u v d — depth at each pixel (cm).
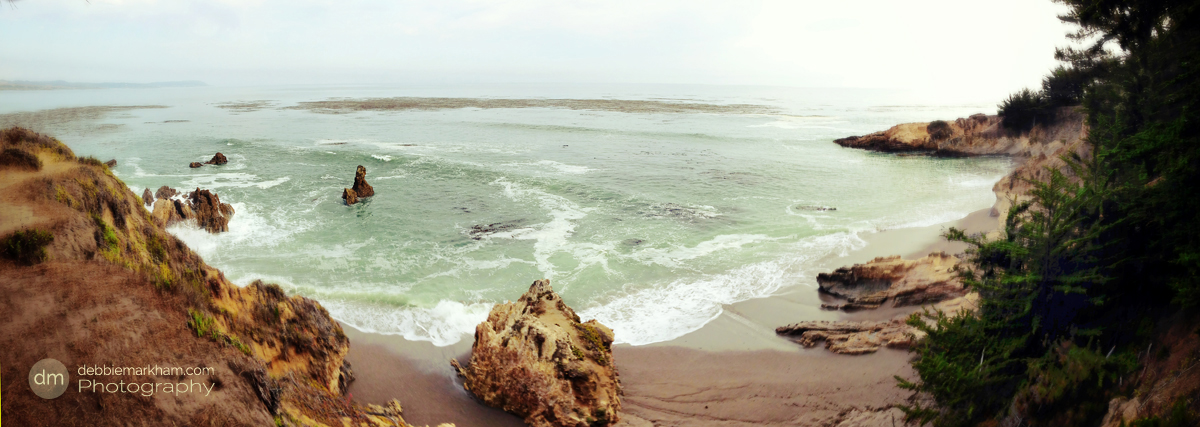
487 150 6206
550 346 1443
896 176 4953
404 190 4106
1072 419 1079
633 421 1434
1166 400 933
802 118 11169
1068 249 1317
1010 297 1368
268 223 3228
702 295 2298
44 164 1284
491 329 1569
